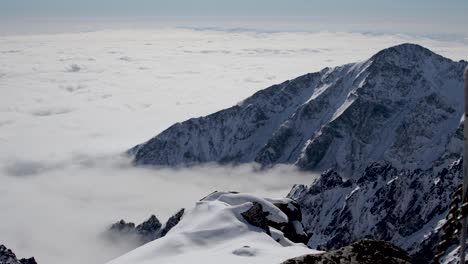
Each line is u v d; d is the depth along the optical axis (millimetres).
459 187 10953
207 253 46062
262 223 57281
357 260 24422
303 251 44594
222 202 62719
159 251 47875
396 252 24938
